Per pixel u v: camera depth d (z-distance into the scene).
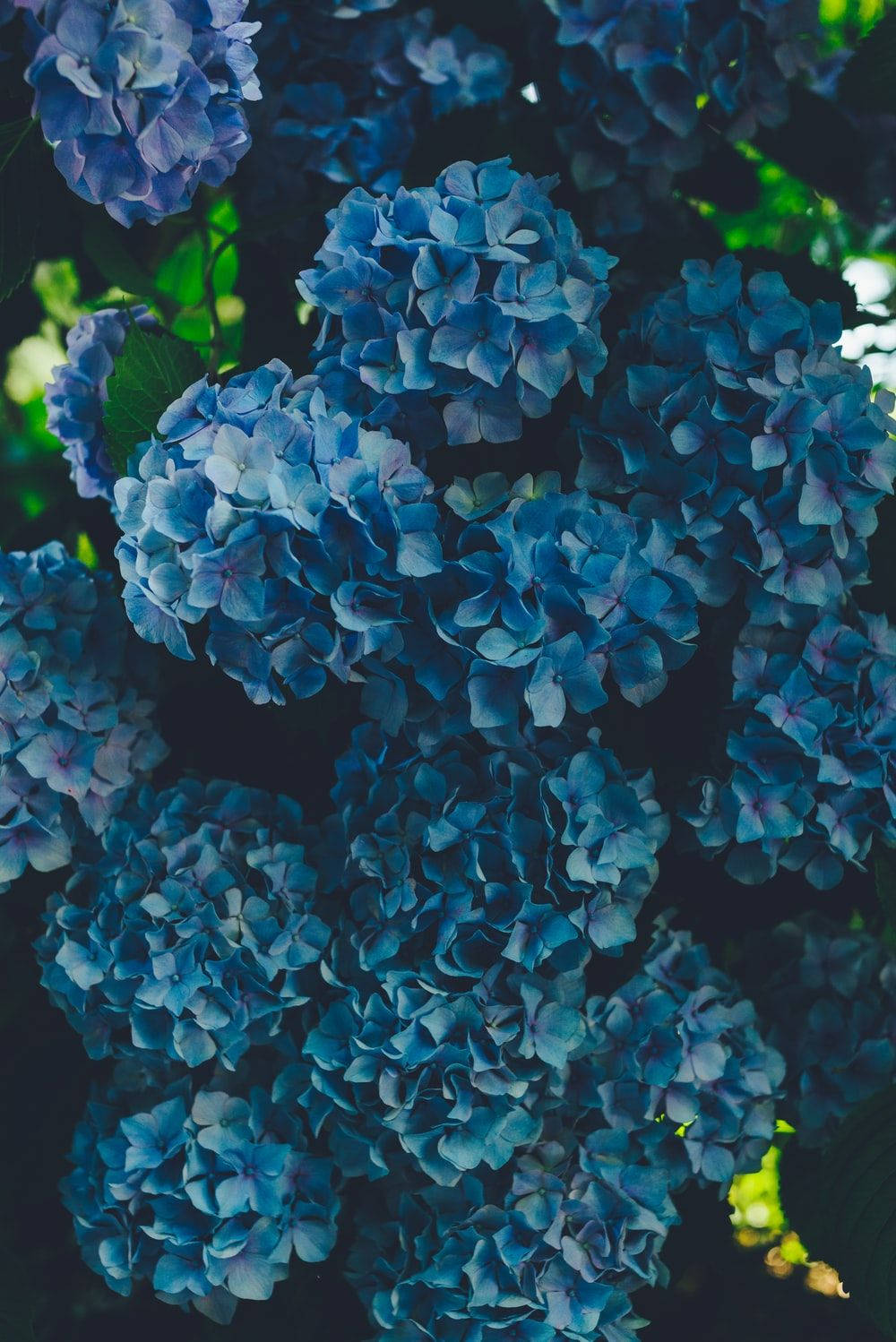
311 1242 1.82
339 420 1.72
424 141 1.93
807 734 1.77
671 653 1.75
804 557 1.77
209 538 1.67
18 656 1.81
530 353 1.74
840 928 1.91
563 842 1.75
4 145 1.73
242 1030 1.81
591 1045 1.82
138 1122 1.82
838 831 1.79
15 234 1.76
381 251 1.74
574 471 1.80
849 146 1.98
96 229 1.92
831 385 1.76
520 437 1.78
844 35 2.16
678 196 2.01
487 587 1.71
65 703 1.84
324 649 1.71
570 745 1.77
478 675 1.72
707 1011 1.85
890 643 1.81
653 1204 1.82
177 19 1.67
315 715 1.81
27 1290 1.87
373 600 1.71
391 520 1.70
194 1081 1.85
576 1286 1.80
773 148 1.99
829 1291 1.99
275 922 1.80
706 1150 1.85
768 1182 2.09
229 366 1.96
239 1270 1.81
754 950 1.92
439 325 1.72
